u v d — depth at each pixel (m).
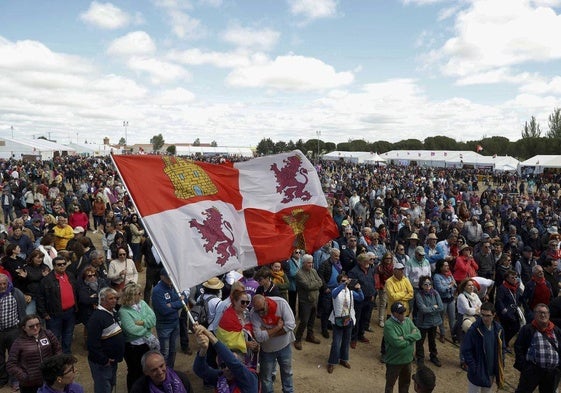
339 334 7.69
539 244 13.60
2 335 6.41
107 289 5.57
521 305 9.44
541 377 5.93
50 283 6.92
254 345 5.46
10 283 6.59
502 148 98.50
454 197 24.62
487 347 5.89
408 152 77.12
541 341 5.89
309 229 6.43
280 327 5.97
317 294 8.75
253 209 6.07
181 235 5.16
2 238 9.64
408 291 8.45
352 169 61.62
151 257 9.88
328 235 6.60
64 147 68.88
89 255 8.15
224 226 5.59
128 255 9.55
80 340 8.49
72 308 7.18
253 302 5.92
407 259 9.73
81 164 43.56
